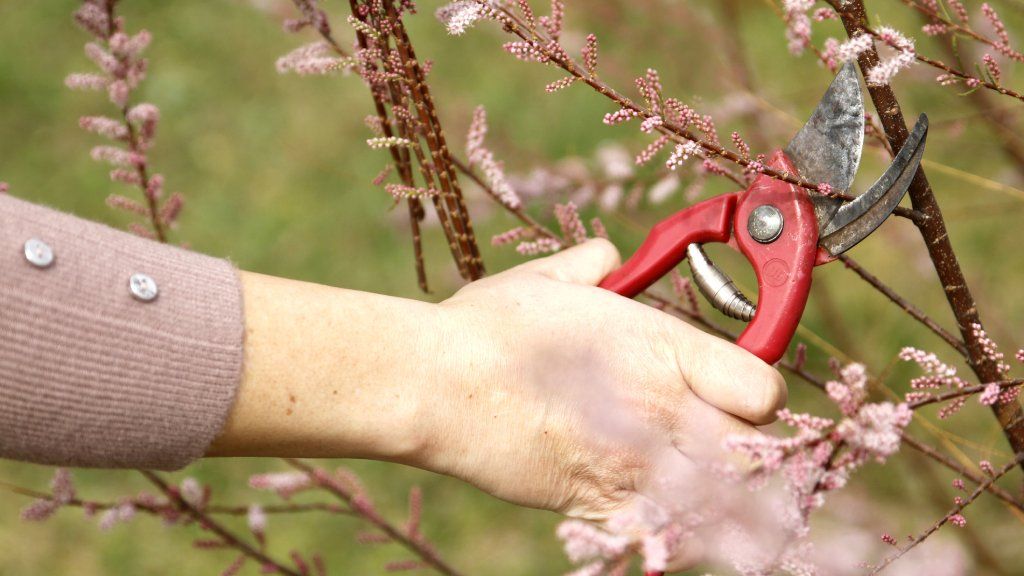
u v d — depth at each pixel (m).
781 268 1.20
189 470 1.99
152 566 1.92
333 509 1.40
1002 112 1.44
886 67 1.14
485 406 1.19
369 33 1.21
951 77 1.17
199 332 1.15
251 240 2.42
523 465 1.19
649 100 1.17
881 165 1.55
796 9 1.17
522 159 1.87
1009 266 1.83
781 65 1.90
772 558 1.12
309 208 2.45
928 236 1.19
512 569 1.85
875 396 1.48
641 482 1.19
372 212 2.40
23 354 1.12
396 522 1.93
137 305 1.14
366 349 1.18
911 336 1.71
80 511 1.99
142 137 1.33
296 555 1.39
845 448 1.18
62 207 2.45
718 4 1.63
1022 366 1.57
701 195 1.75
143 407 1.14
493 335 1.19
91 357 1.13
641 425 1.18
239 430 1.17
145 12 2.93
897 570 1.30
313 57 1.26
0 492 2.01
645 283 1.24
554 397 1.18
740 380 1.18
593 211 2.02
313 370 1.17
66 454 1.14
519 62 2.50
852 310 1.77
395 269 2.29
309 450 1.19
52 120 2.67
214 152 2.60
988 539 1.53
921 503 1.50
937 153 1.63
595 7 1.73
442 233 2.31
